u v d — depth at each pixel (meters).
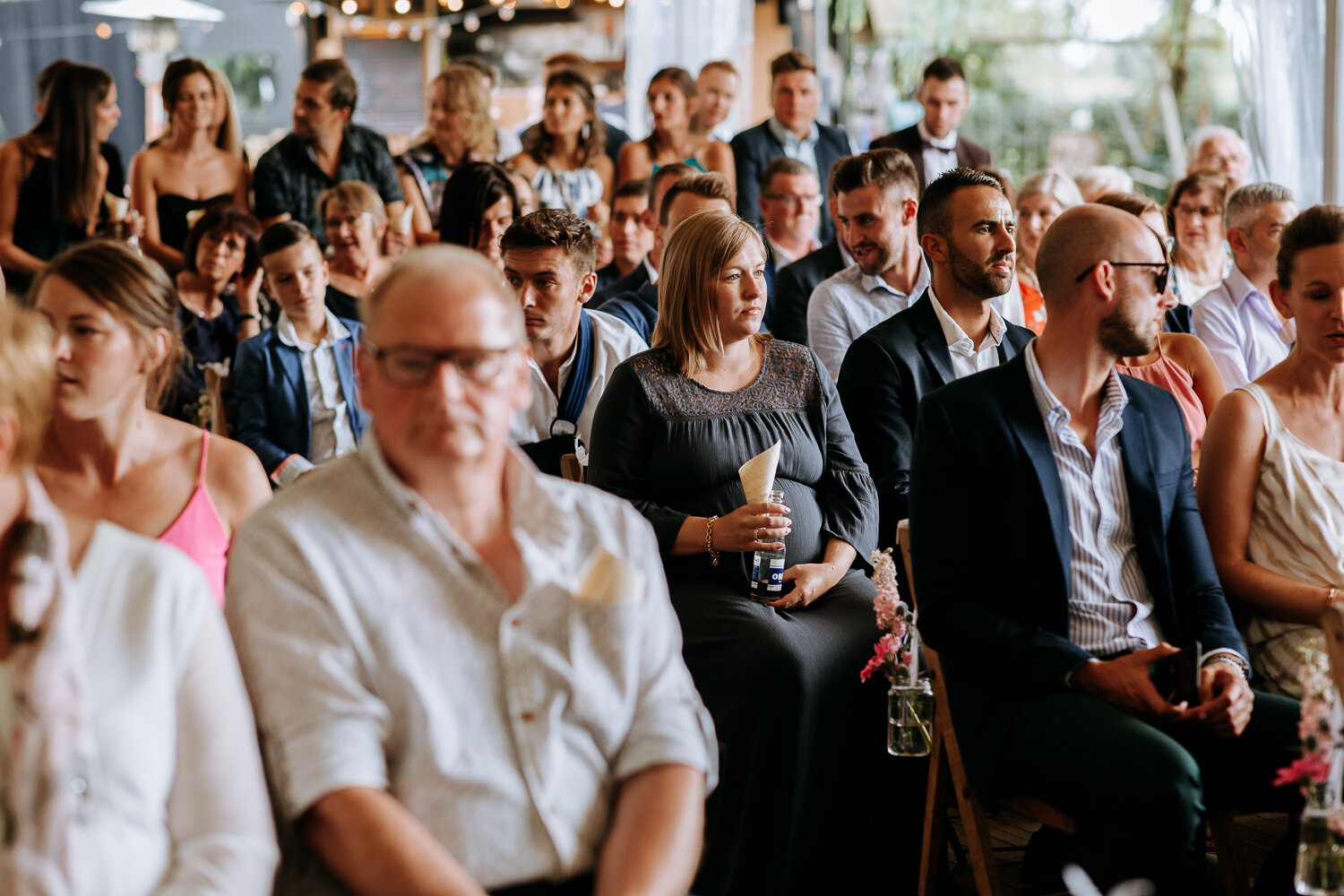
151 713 1.49
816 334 4.60
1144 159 13.22
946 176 3.79
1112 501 2.75
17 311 1.53
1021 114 13.33
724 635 3.02
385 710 1.71
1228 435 2.98
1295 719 2.56
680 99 7.45
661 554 3.15
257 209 6.62
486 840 1.72
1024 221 5.64
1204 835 2.44
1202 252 5.99
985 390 2.77
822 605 3.22
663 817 1.79
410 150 7.28
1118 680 2.50
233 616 1.73
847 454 3.44
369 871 1.62
